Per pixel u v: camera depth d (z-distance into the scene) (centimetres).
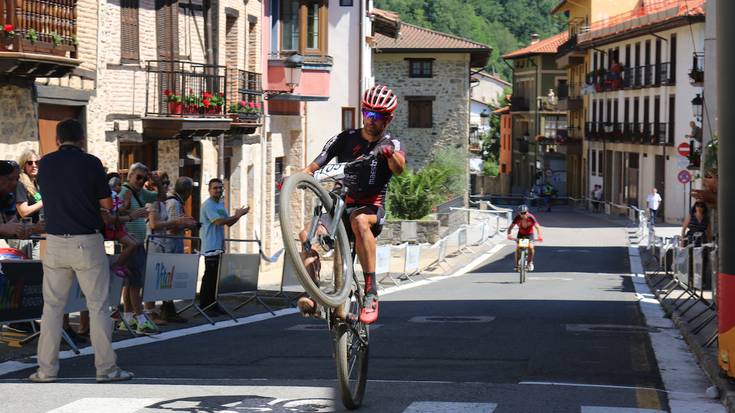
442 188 5325
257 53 3688
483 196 10625
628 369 1233
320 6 3947
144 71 2728
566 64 10225
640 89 7850
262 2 3731
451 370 1191
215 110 2917
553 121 11344
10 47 1992
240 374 1141
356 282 862
